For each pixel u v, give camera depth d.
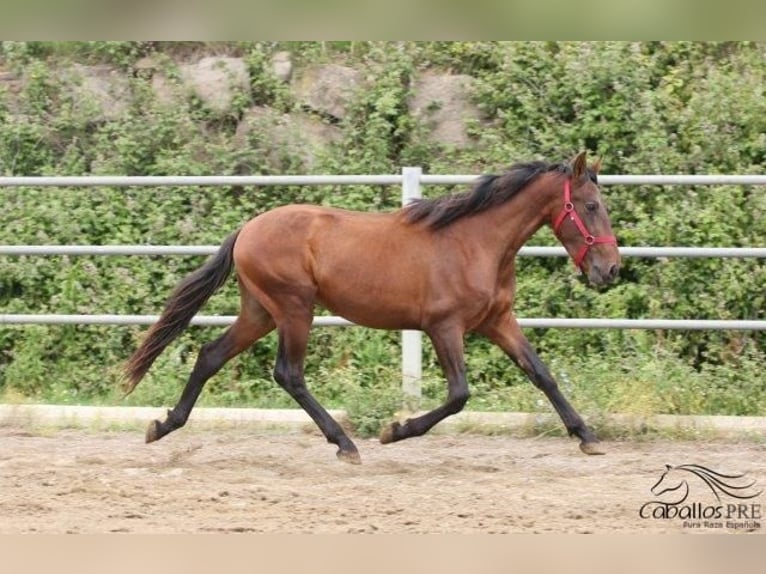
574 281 13.01
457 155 14.18
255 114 14.70
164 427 9.80
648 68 14.35
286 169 14.18
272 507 7.99
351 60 15.20
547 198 9.43
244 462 9.57
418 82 14.86
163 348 9.73
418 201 9.44
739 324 11.16
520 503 8.12
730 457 9.85
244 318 9.79
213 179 11.61
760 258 12.47
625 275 13.25
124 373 9.73
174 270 13.48
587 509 7.94
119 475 9.02
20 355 13.05
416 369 11.51
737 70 14.51
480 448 10.32
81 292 13.25
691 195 13.19
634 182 11.20
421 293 9.29
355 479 9.01
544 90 14.39
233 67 15.14
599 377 11.37
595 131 13.88
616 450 10.20
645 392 11.08
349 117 14.52
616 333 12.65
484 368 12.72
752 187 13.27
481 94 14.54
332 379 12.19
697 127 13.76
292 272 9.38
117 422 11.23
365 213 9.63
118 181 11.69
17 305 13.33
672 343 12.56
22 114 14.84
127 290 13.22
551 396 9.70
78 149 14.62
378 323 9.48
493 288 9.34
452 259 9.27
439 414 9.27
